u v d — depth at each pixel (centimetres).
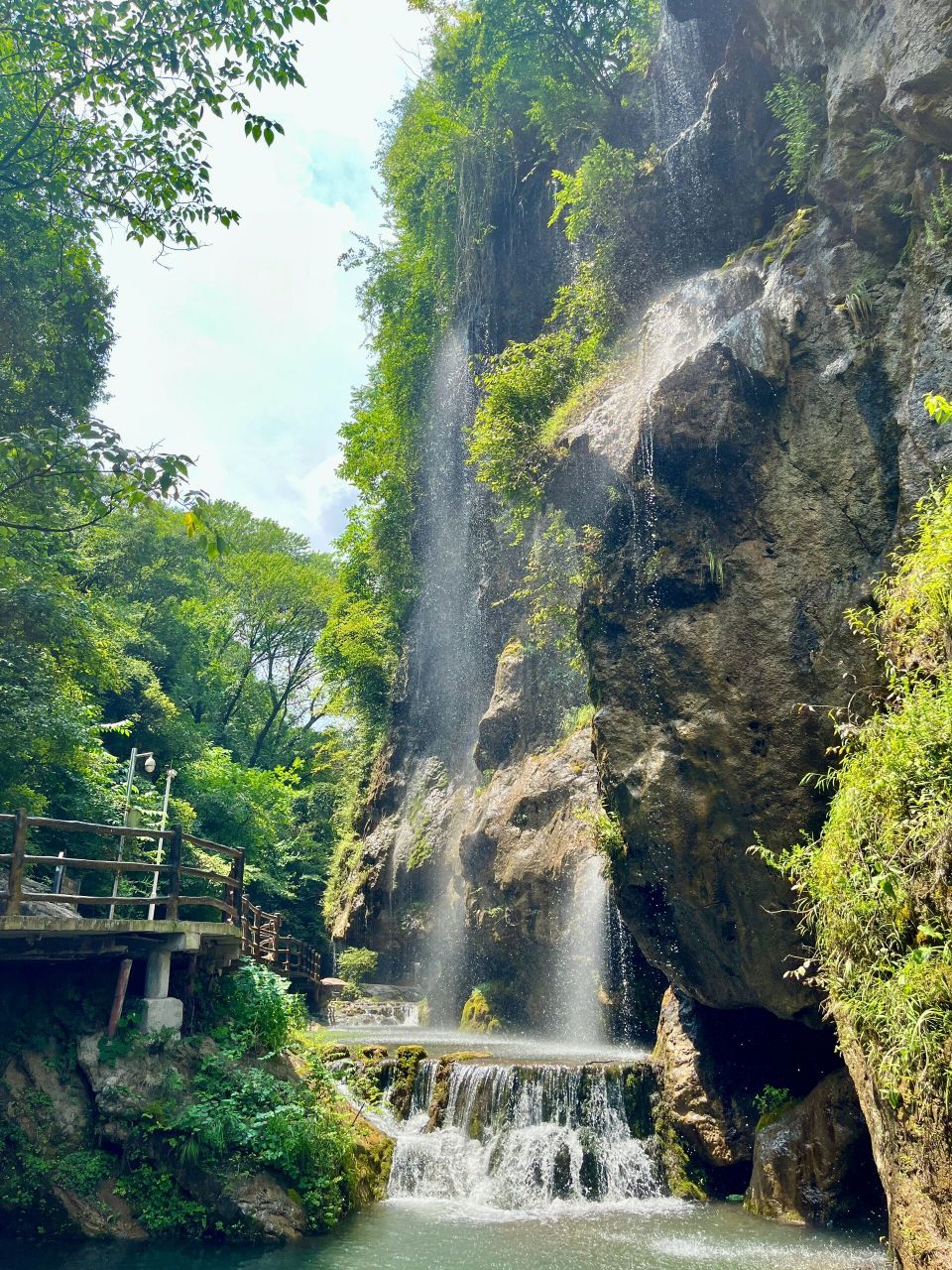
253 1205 873
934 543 638
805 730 910
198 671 4100
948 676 564
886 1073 544
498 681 2259
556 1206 998
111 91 916
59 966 1030
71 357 1509
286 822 3425
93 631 1756
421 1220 936
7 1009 981
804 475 954
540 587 1675
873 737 622
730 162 1255
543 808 1891
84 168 978
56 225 1181
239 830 2922
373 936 2616
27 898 866
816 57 1047
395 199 3134
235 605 4434
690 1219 927
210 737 3825
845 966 577
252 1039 1085
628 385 1235
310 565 5056
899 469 861
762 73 1192
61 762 1652
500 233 2555
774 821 923
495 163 2542
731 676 957
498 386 1498
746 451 990
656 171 1399
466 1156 1080
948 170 869
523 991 1952
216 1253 823
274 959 1612
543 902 1819
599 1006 1661
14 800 1518
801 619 928
